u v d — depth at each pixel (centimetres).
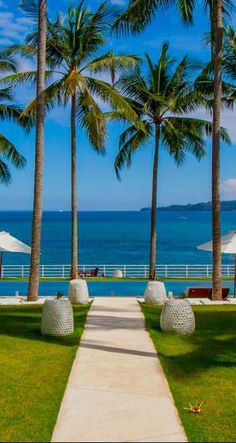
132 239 10225
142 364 1006
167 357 1064
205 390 864
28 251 2072
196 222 18138
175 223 17400
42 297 2069
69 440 652
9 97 2497
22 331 1338
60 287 2584
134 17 2000
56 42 2373
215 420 733
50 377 919
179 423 712
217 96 1914
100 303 1861
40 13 1870
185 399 817
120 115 2727
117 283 2725
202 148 2859
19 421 717
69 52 2398
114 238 10556
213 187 1944
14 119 2473
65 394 827
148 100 2688
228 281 2969
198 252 7544
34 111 2292
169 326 1295
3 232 2159
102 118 2145
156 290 1841
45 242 9569
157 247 8412
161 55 2759
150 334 1279
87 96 2141
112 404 783
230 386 887
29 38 2169
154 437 664
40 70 1870
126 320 1478
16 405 779
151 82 2769
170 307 1298
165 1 1952
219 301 1945
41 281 2742
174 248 8238
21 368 978
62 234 11956
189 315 1303
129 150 2877
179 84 2758
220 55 1898
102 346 1154
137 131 2830
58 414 741
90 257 6888
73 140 2512
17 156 2511
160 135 2909
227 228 12638
